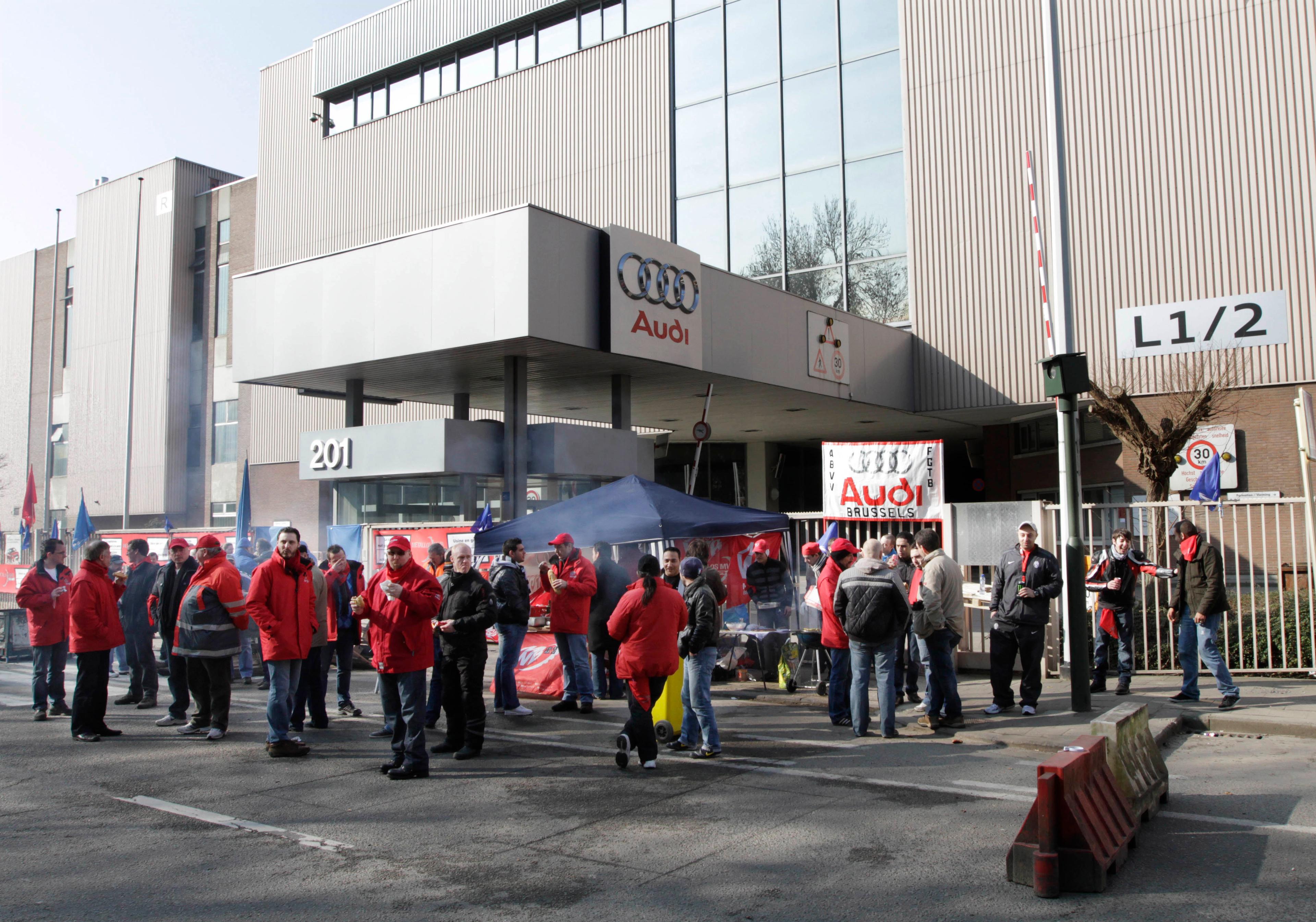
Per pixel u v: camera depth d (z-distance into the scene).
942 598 8.90
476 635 8.16
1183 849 5.43
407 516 18.56
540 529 11.49
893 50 24.62
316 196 31.42
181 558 10.02
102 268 41.78
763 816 6.21
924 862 5.25
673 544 12.61
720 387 20.70
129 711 11.00
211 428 37.34
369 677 13.52
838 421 26.48
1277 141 20.19
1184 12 21.19
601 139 26.78
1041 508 11.80
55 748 8.59
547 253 15.69
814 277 25.23
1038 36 22.88
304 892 4.88
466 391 21.05
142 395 39.09
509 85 28.20
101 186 42.22
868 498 11.94
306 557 8.50
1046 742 8.21
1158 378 20.89
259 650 13.29
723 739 8.81
